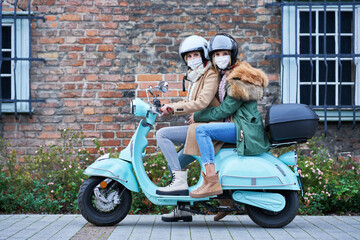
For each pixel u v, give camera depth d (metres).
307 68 6.65
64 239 3.96
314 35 6.67
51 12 6.48
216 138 4.45
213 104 4.64
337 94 6.65
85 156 6.20
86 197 4.53
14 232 4.28
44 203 5.61
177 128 4.58
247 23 6.53
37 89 6.45
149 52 6.51
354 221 4.96
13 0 6.46
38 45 6.47
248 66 4.54
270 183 4.44
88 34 6.49
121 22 6.50
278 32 6.54
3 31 6.54
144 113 4.62
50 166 6.02
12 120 6.43
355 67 6.55
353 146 6.51
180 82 6.49
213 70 4.59
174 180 4.51
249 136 4.42
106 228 4.48
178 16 6.52
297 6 6.46
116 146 6.45
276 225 4.50
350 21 6.68
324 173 5.78
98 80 6.47
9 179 5.79
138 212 5.66
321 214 5.54
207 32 6.52
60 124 6.45
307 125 4.35
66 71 6.47
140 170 4.57
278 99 6.54
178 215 4.87
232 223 4.83
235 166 4.46
